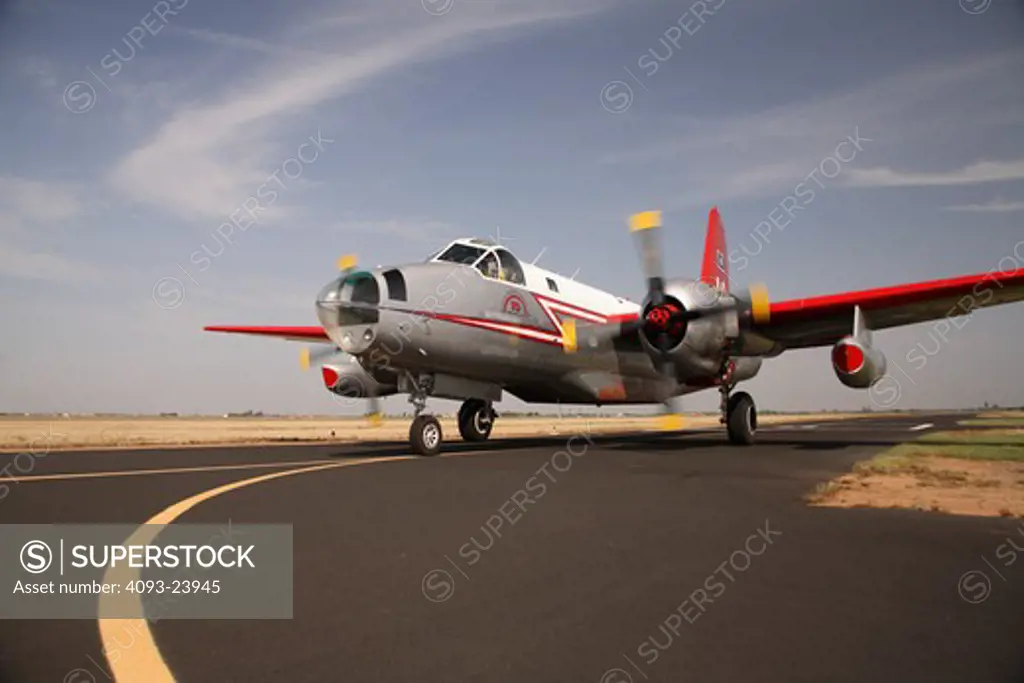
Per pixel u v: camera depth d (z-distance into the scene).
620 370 17.88
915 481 8.33
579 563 4.59
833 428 31.30
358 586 4.10
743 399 16.58
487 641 3.18
